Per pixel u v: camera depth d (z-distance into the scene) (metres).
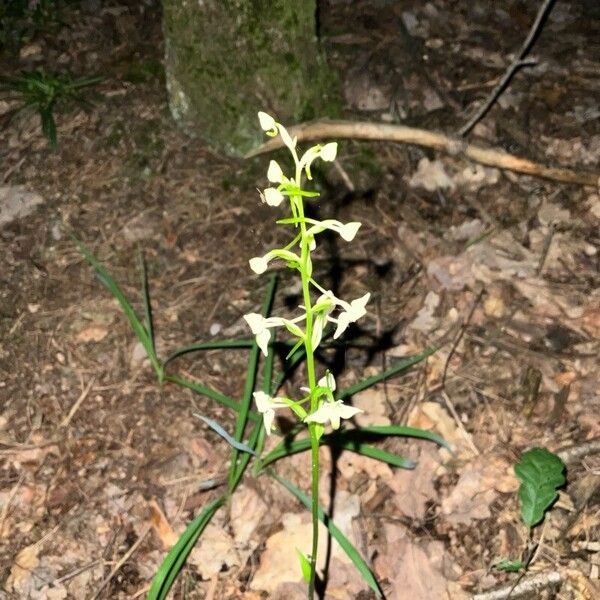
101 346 0.57
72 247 0.63
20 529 0.48
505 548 0.47
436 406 0.54
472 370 0.56
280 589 0.46
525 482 0.47
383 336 0.58
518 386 0.55
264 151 0.66
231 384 0.56
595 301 0.60
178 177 0.67
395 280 0.62
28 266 0.61
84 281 0.61
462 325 0.59
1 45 0.79
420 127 0.72
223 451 0.52
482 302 0.60
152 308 0.60
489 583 0.46
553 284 0.61
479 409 0.54
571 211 0.66
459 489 0.50
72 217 0.65
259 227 0.64
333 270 0.62
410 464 0.47
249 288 0.61
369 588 0.46
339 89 0.70
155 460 0.52
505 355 0.57
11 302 0.59
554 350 0.57
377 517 0.49
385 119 0.72
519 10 0.84
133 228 0.64
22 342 0.57
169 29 0.65
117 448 0.52
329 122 0.67
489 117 0.73
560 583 0.46
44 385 0.55
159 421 0.54
